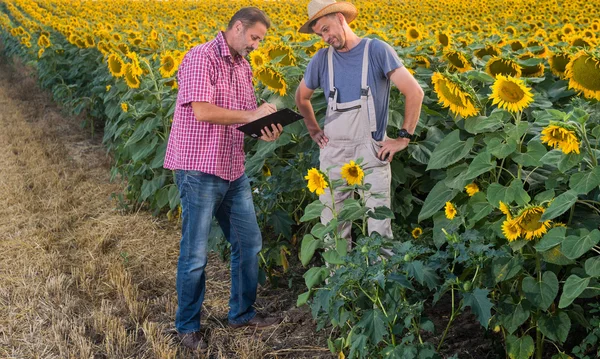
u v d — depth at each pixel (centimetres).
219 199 396
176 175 394
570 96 464
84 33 1031
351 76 383
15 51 1588
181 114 380
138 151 598
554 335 325
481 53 573
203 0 2827
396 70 379
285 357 399
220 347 411
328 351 402
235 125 389
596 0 1759
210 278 511
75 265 536
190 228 393
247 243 420
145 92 616
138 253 561
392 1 2519
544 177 358
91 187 729
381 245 340
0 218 634
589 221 340
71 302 461
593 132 317
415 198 467
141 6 2400
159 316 452
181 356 401
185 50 727
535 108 428
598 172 288
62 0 2533
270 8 2295
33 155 850
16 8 2250
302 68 518
